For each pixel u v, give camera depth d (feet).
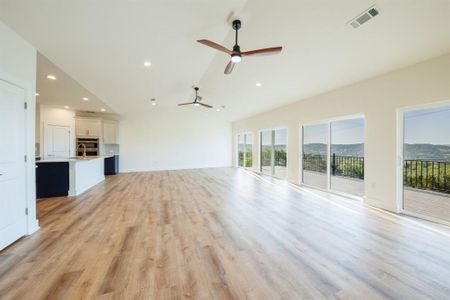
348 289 5.42
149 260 6.74
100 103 20.43
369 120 12.82
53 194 14.80
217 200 14.06
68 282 5.64
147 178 22.98
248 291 5.35
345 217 10.71
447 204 10.68
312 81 14.17
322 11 7.66
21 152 8.25
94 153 24.63
